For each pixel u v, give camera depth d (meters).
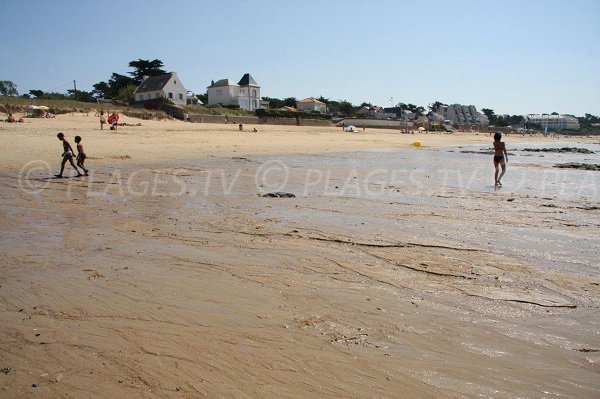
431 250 7.72
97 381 3.76
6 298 5.49
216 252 7.49
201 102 109.06
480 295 5.74
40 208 11.30
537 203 12.69
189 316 5.02
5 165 19.77
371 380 3.82
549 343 4.51
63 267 6.67
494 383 3.80
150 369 3.94
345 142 45.69
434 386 3.75
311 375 3.89
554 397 3.62
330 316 5.07
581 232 9.13
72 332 4.62
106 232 8.85
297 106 124.19
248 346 4.37
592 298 5.66
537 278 6.37
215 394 3.60
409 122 117.50
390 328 4.79
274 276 6.36
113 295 5.60
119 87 104.88
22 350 4.25
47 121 46.38
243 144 35.72
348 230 9.11
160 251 7.53
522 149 47.69
